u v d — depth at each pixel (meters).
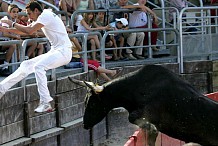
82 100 17.30
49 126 15.82
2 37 16.11
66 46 14.78
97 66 18.12
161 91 11.51
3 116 14.26
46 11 14.54
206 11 24.28
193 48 21.89
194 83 21.64
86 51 17.73
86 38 17.64
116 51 20.20
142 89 11.65
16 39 16.23
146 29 20.05
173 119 11.50
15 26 14.21
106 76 18.36
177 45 21.33
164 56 21.80
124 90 11.79
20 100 14.78
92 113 12.22
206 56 22.22
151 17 21.25
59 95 16.14
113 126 18.45
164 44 21.17
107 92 11.97
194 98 11.41
